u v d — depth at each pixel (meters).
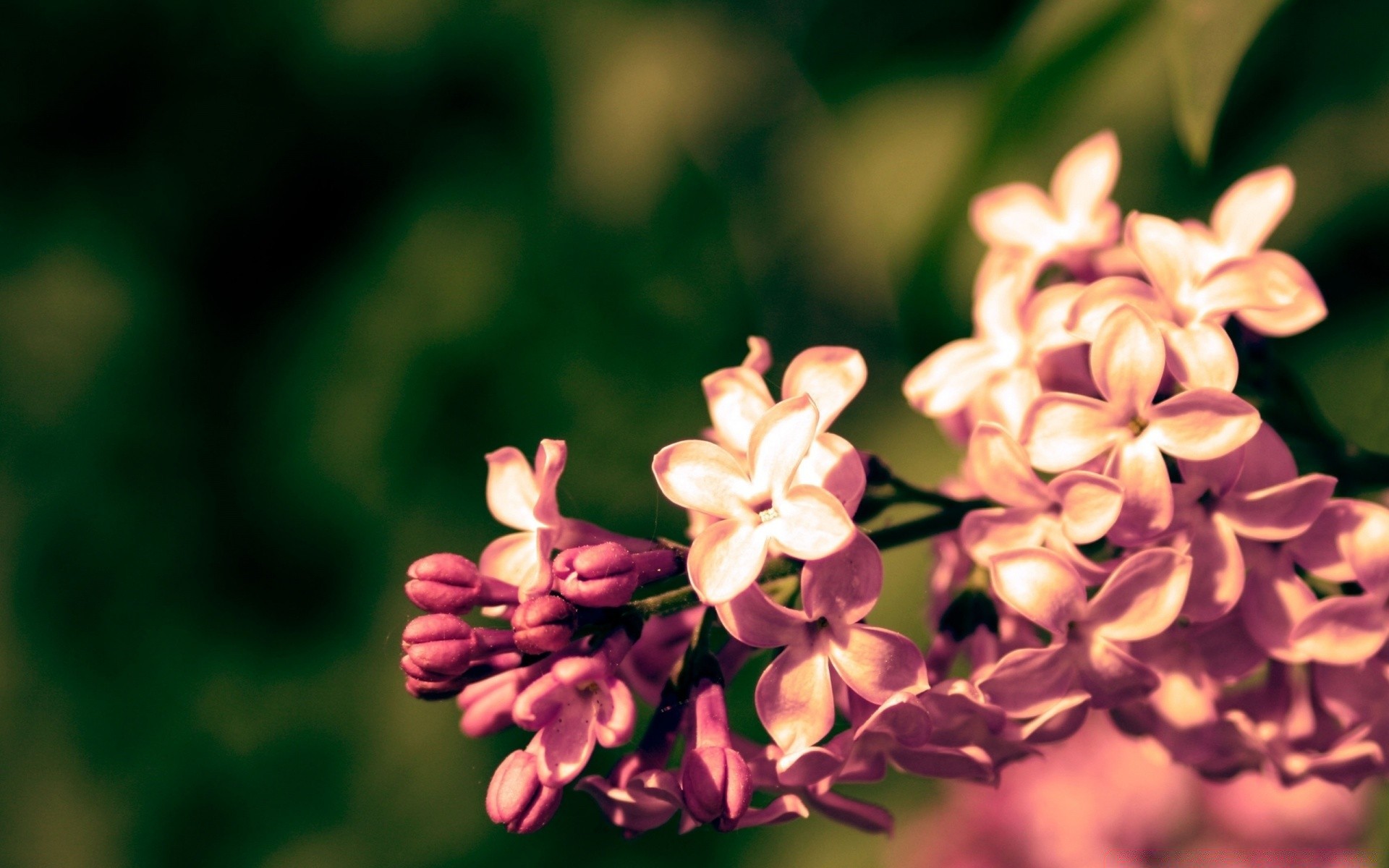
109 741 0.91
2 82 1.00
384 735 0.87
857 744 0.35
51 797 0.90
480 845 0.82
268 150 1.02
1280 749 0.36
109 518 0.95
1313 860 0.52
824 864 0.73
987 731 0.35
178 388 0.99
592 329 0.94
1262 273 0.35
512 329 0.93
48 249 1.00
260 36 1.00
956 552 0.37
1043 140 0.42
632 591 0.34
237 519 0.96
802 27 0.97
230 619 0.94
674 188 0.98
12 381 0.96
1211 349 0.35
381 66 1.00
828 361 0.35
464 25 0.99
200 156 1.02
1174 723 0.36
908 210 0.55
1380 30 0.45
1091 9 0.40
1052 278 0.38
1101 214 0.38
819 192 1.02
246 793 0.88
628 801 0.35
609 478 0.90
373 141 1.02
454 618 0.34
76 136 1.03
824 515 0.34
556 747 0.34
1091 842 0.56
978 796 0.59
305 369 0.97
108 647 0.93
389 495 0.92
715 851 0.77
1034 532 0.35
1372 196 0.49
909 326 0.40
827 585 0.34
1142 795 0.55
